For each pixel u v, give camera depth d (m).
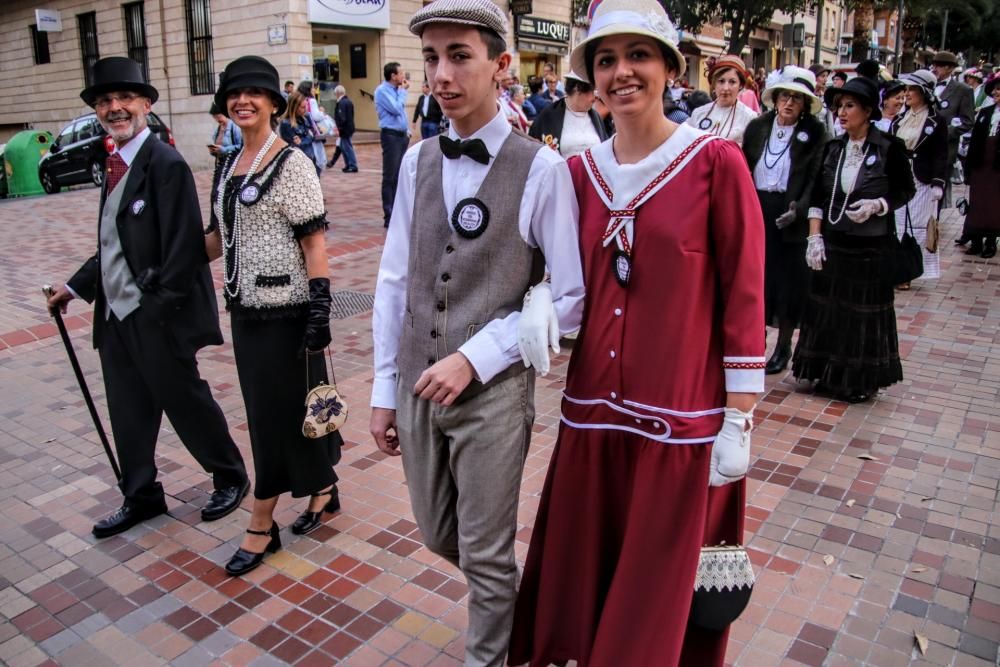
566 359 5.58
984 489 3.74
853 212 4.42
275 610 3.00
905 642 2.72
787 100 4.75
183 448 4.38
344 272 7.86
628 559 1.99
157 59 22.88
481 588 2.24
